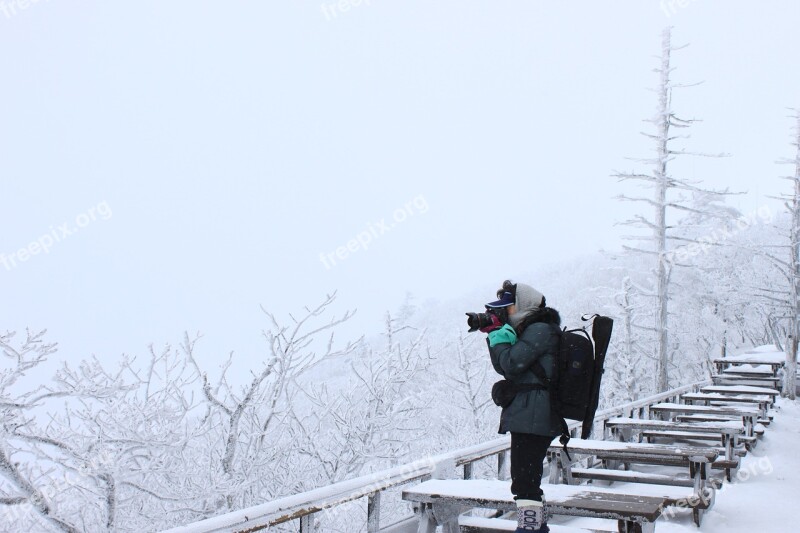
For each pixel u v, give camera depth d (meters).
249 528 3.49
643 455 6.31
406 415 11.21
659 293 25.27
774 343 29.67
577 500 4.54
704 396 12.93
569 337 4.20
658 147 25.05
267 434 9.12
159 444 7.39
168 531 3.06
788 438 11.59
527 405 4.11
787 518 6.42
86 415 7.63
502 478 6.69
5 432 6.20
